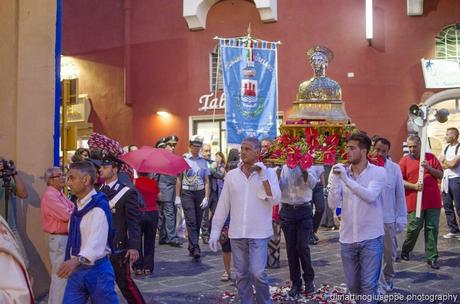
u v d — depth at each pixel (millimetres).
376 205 4703
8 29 6531
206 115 17094
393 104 15695
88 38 18766
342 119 6016
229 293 6445
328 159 5535
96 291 4070
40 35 6652
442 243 9609
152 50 17844
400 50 15711
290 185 6203
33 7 6617
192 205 8766
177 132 17438
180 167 6488
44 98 6672
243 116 13672
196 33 17312
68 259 4062
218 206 5301
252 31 16797
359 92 15859
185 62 17422
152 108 17781
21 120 6516
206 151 10641
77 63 18859
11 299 3080
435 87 15344
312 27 16281
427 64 15398
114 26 18391
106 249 4168
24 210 6457
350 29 15992
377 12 15867
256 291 5086
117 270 5027
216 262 8484
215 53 17188
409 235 7852
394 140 15641
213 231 5277
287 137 5875
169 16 17656
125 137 18109
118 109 18234
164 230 10305
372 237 4648
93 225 3992
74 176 4074
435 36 15523
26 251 6430
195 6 16891
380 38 15805
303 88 6301
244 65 13789
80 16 18891
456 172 9797
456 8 15430
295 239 6270
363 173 4766
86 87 18719
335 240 10312
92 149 5316
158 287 6863
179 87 17484
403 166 7777
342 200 4805
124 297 5117
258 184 5113
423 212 7578
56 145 6809
